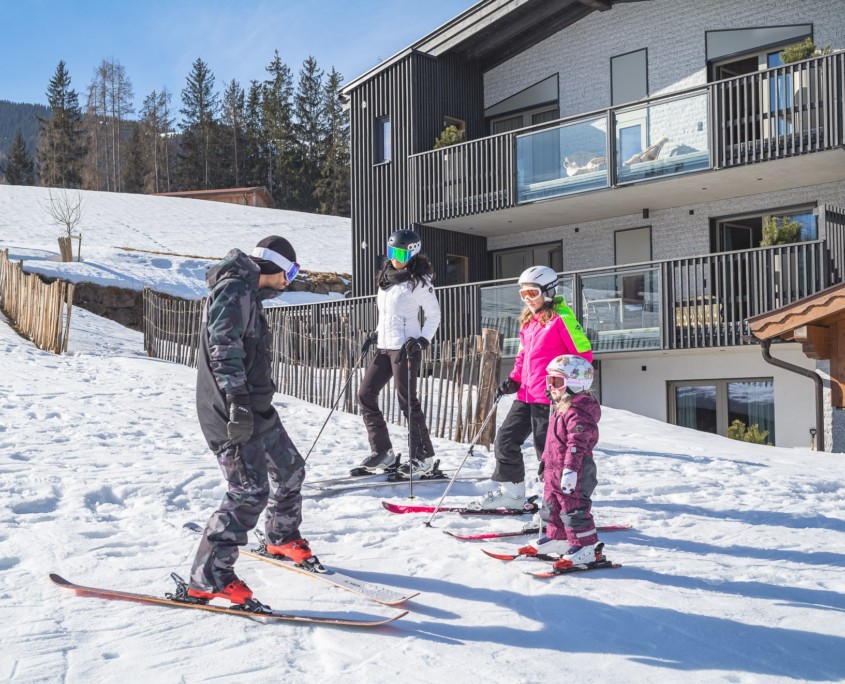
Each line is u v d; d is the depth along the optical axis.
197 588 3.35
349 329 10.73
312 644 3.04
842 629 3.39
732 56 15.04
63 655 2.82
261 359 3.51
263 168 76.50
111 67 79.00
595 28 16.78
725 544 4.92
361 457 7.40
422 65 17.33
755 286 12.49
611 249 16.58
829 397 11.80
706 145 13.47
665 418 14.59
